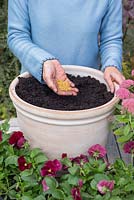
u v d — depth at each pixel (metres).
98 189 1.34
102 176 1.38
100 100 1.52
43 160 1.44
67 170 1.47
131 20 3.00
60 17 1.68
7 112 2.72
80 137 1.43
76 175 1.39
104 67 1.69
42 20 1.68
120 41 1.83
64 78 1.55
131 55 3.07
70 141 1.44
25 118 1.45
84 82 1.64
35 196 1.42
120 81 1.58
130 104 1.40
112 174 1.47
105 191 1.33
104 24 1.80
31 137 1.49
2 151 1.52
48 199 1.38
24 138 1.54
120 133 1.51
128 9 2.80
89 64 1.81
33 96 1.53
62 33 1.71
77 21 1.69
